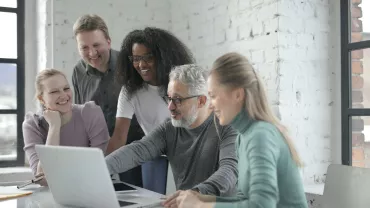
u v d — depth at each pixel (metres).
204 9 3.30
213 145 1.84
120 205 1.57
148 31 2.39
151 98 2.50
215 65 1.38
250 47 2.84
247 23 2.86
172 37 2.44
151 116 2.53
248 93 1.34
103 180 1.38
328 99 2.71
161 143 2.00
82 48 2.66
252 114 1.34
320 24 2.69
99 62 2.71
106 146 2.41
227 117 1.37
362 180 1.52
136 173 2.34
